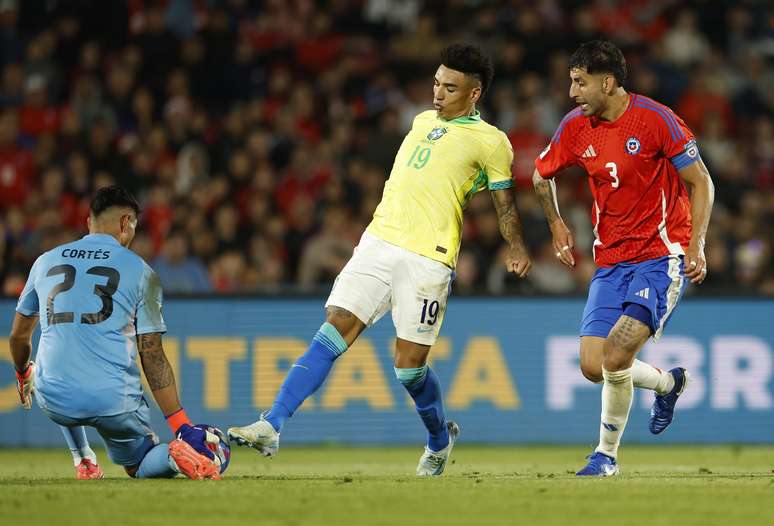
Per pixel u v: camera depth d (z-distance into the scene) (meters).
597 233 25.78
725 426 44.00
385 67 64.06
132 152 55.66
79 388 22.97
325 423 42.75
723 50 68.25
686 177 24.70
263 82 62.41
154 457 23.38
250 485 21.44
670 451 40.78
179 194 53.12
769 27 69.31
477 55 25.17
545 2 67.56
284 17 65.44
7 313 42.06
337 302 24.91
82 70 59.69
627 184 24.94
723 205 58.66
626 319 24.80
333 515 17.58
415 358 25.14
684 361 43.94
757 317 44.28
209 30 62.12
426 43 65.06
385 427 43.03
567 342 43.94
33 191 53.72
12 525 16.64
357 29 66.50
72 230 52.53
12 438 41.88
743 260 52.00
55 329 23.28
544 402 43.75
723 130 62.91
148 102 59.09
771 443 44.12
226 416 42.69
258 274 49.34
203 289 47.62
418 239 24.86
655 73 64.50
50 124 58.03
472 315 43.59
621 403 24.95
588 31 65.38
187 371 42.59
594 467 25.27
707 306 44.09
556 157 25.86
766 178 61.56
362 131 60.44
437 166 24.95
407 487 21.11
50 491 20.27
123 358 23.30
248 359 42.88
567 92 61.62
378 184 54.81
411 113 59.97
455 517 17.44
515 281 49.84
